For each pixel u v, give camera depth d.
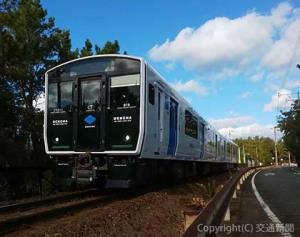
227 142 44.72
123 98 14.74
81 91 15.34
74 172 15.01
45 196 16.91
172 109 19.03
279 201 17.16
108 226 10.05
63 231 9.23
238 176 21.73
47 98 15.82
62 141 15.39
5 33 20.36
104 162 14.88
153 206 13.40
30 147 24.38
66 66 15.62
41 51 25.08
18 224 9.98
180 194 17.66
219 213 10.74
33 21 24.23
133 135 14.47
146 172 16.28
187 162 24.28
